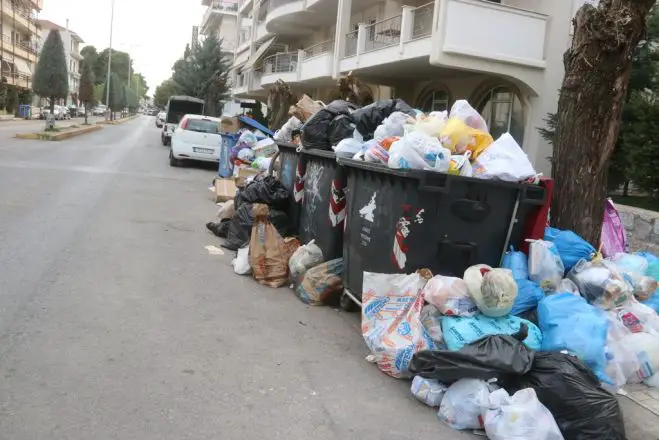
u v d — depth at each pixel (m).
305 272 6.22
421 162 4.73
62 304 5.29
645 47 10.57
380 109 6.44
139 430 3.35
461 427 3.68
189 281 6.42
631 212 8.14
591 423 3.51
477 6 13.60
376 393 4.07
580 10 6.02
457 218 4.88
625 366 4.35
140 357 4.32
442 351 3.82
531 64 14.06
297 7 26.11
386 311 4.62
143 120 93.00
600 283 4.75
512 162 4.97
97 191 12.28
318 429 3.54
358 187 5.66
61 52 51.66
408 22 15.58
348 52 20.12
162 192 13.16
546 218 5.07
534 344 4.29
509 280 4.23
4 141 23.14
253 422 3.55
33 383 3.78
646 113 8.87
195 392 3.86
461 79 17.11
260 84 33.34
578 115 6.04
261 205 6.77
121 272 6.51
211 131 19.34
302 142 7.33
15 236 7.68
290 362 4.47
